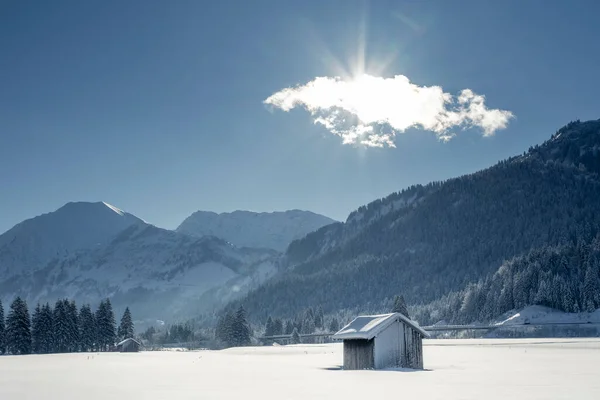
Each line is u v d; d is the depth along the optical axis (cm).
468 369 4825
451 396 2759
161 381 3988
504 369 4712
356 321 5462
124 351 15275
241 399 2778
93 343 15862
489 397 2705
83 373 5072
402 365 5200
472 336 19875
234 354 10281
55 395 3150
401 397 2748
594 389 3034
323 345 14700
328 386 3366
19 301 13288
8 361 7950
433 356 7306
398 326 5272
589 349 8712
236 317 18625
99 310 16625
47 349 14175
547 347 9650
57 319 14638
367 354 5141
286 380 3872
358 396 2822
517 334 18475
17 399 2980
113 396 3041
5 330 13125
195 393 3103
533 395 2772
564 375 3991
